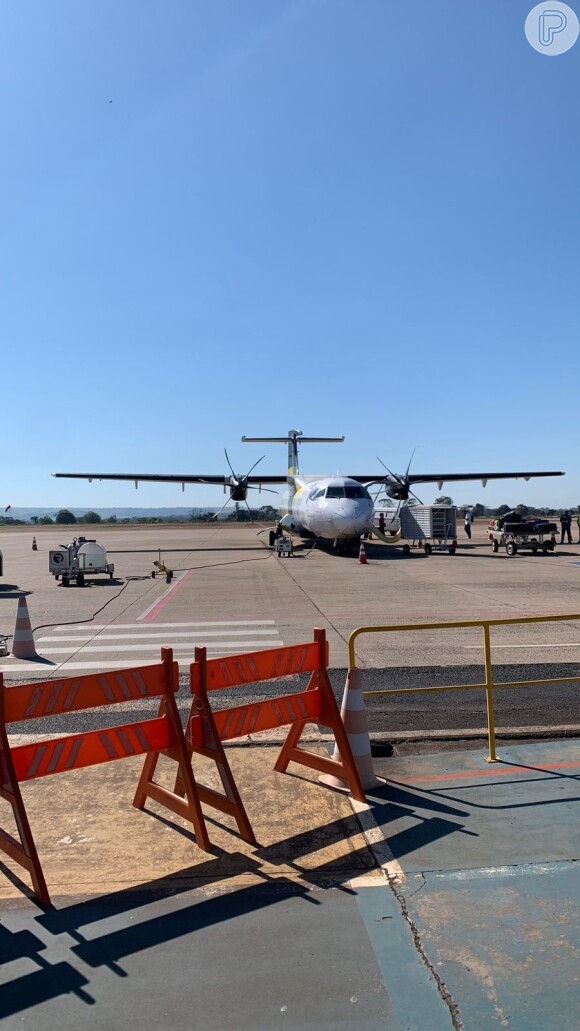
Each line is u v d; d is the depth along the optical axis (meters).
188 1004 2.73
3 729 3.69
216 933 3.20
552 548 26.31
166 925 3.27
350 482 25.92
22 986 2.86
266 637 10.38
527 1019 2.61
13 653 9.30
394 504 33.16
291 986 2.82
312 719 4.89
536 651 9.06
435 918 3.27
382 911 3.34
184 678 8.15
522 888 3.52
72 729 6.35
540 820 4.31
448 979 2.84
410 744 5.91
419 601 13.91
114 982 2.87
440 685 7.46
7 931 3.26
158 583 18.39
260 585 17.34
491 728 5.45
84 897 3.54
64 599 15.30
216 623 11.70
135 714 6.81
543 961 2.94
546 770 5.18
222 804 4.25
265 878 3.68
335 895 3.49
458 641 9.85
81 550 18.45
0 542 45.16
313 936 3.15
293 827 4.29
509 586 16.36
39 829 4.30
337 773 4.80
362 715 4.95
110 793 4.84
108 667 8.60
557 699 7.07
